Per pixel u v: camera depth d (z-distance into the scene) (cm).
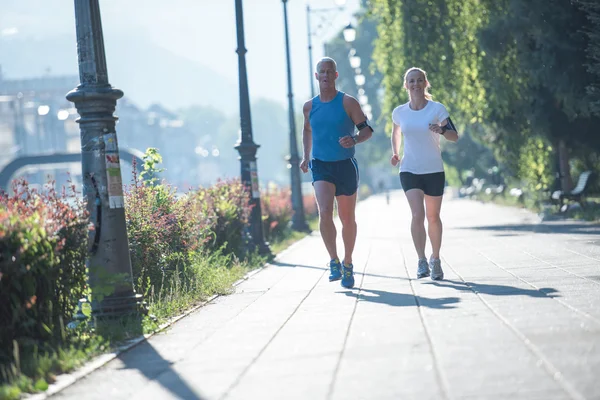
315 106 1673
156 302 1625
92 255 1420
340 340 1104
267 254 2784
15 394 936
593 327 1042
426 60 3806
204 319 1430
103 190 1428
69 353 1139
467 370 876
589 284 1444
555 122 3753
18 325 1166
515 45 3516
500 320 1139
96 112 1430
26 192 1398
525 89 3681
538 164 4247
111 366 1089
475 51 3728
